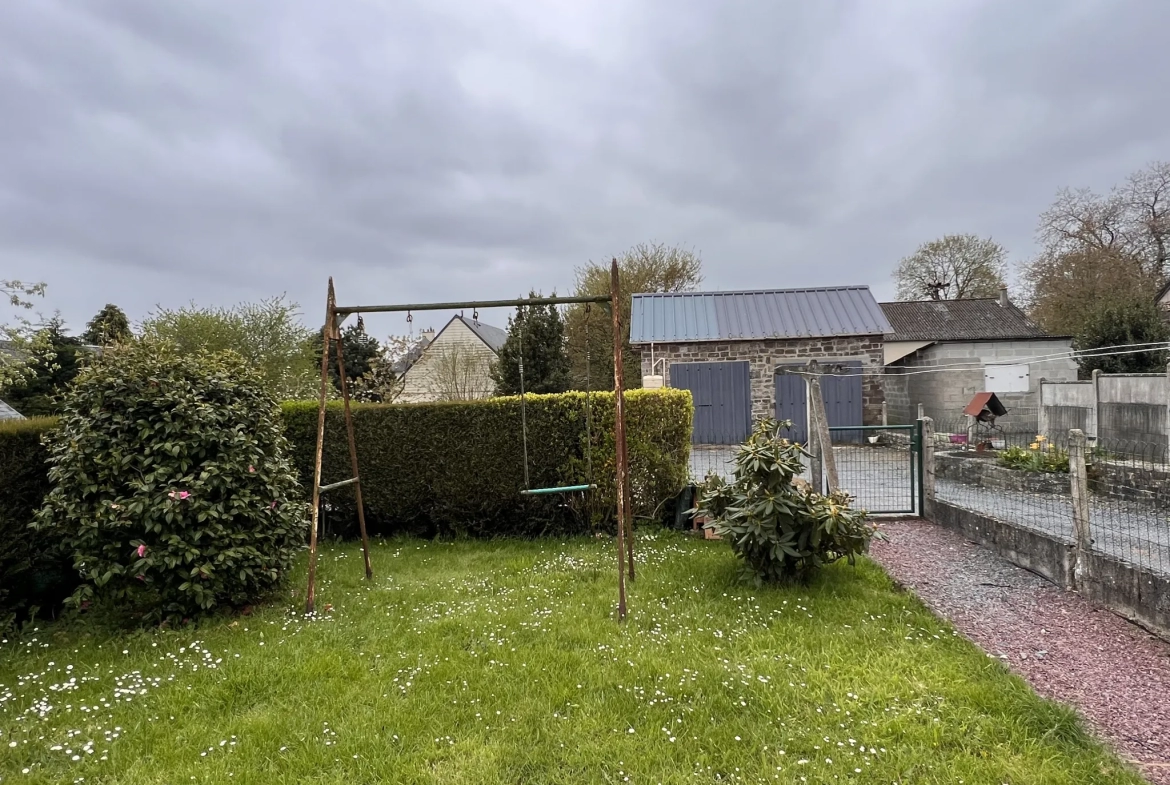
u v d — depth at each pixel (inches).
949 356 635.5
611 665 123.7
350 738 99.7
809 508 166.9
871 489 305.3
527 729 101.5
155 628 151.1
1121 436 343.9
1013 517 232.4
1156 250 885.2
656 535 236.5
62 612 164.7
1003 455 326.3
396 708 108.5
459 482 244.5
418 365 1002.1
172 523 150.1
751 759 92.8
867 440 518.9
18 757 96.0
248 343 634.2
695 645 132.6
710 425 572.1
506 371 713.0
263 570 162.4
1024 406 584.1
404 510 248.1
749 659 125.6
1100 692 112.9
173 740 100.9
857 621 146.3
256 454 165.2
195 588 149.2
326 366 171.9
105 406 153.3
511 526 251.9
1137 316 575.8
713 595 166.1
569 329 923.4
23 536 156.5
